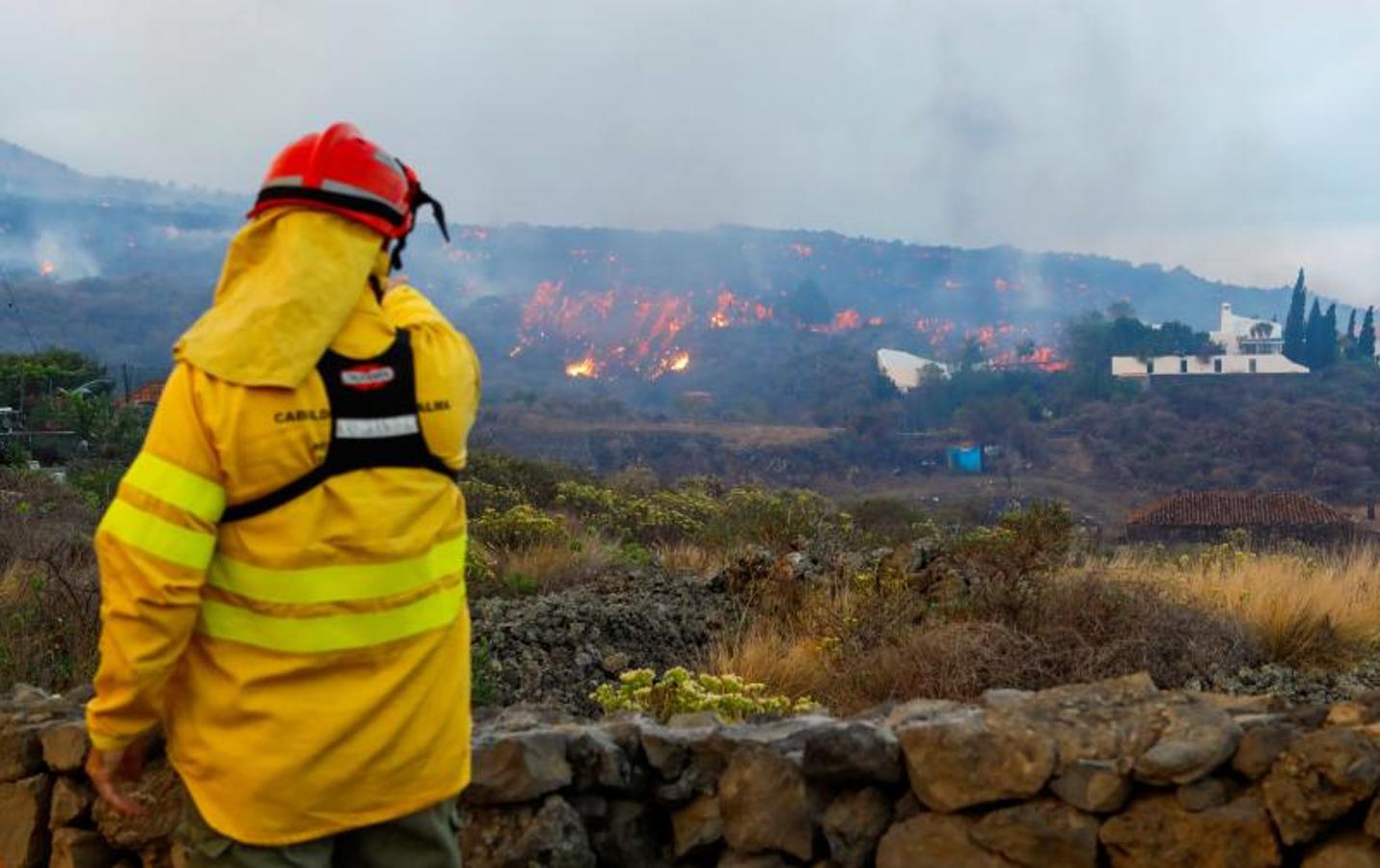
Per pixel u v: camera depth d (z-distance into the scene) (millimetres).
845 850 2922
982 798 2791
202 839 2186
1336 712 2801
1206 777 2672
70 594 6820
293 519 2100
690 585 8875
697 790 3111
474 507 17547
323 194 2201
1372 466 164625
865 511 20719
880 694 5832
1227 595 7062
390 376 2197
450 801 2330
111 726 2129
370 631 2133
